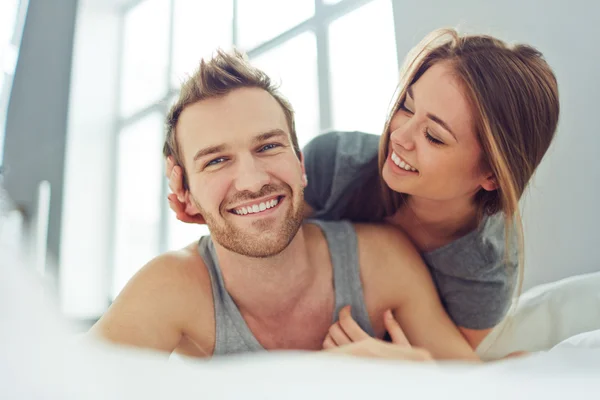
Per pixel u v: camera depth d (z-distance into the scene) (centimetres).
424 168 71
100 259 127
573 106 85
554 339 71
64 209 133
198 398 19
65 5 154
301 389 21
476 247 74
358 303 66
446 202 74
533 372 26
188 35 138
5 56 148
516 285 79
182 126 66
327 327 65
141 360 21
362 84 114
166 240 129
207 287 65
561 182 83
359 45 116
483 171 71
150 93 143
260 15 128
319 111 115
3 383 15
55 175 139
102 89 152
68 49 152
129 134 146
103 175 144
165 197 135
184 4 141
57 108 147
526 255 84
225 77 67
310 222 75
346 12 117
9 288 17
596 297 72
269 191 63
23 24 151
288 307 66
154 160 140
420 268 74
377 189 82
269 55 122
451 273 76
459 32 78
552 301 75
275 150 65
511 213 72
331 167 86
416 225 78
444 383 23
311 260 68
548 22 88
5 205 56
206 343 65
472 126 68
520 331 74
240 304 66
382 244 72
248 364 24
